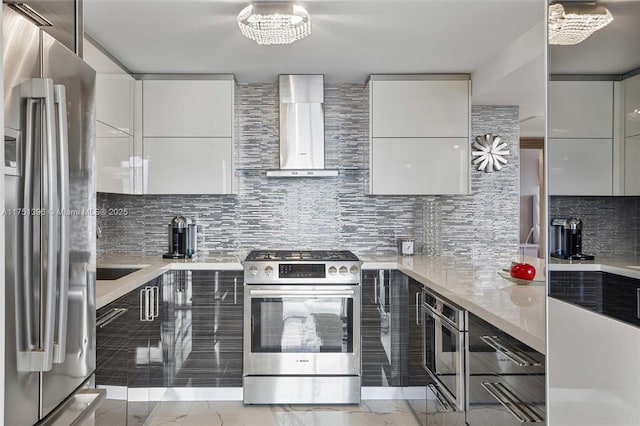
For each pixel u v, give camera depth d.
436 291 2.79
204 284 3.80
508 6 2.70
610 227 1.27
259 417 3.49
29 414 1.49
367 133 4.20
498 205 4.45
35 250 1.50
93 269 1.94
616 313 1.25
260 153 4.35
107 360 2.41
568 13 1.48
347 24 2.97
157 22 2.93
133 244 4.31
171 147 4.02
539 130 5.75
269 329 3.73
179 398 3.81
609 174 1.26
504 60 3.44
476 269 3.42
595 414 1.35
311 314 3.74
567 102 1.48
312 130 4.10
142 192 4.01
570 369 1.47
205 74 4.03
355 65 3.83
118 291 2.55
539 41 2.94
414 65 3.83
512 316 1.91
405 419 3.43
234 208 4.37
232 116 4.04
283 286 3.74
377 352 3.84
